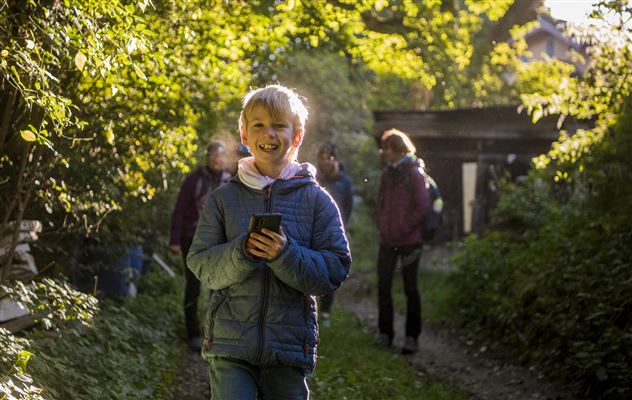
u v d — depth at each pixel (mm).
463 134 18422
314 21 9711
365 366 8391
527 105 9000
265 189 4031
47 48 5824
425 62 12398
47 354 6012
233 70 9648
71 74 6605
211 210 4070
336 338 9852
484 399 7746
